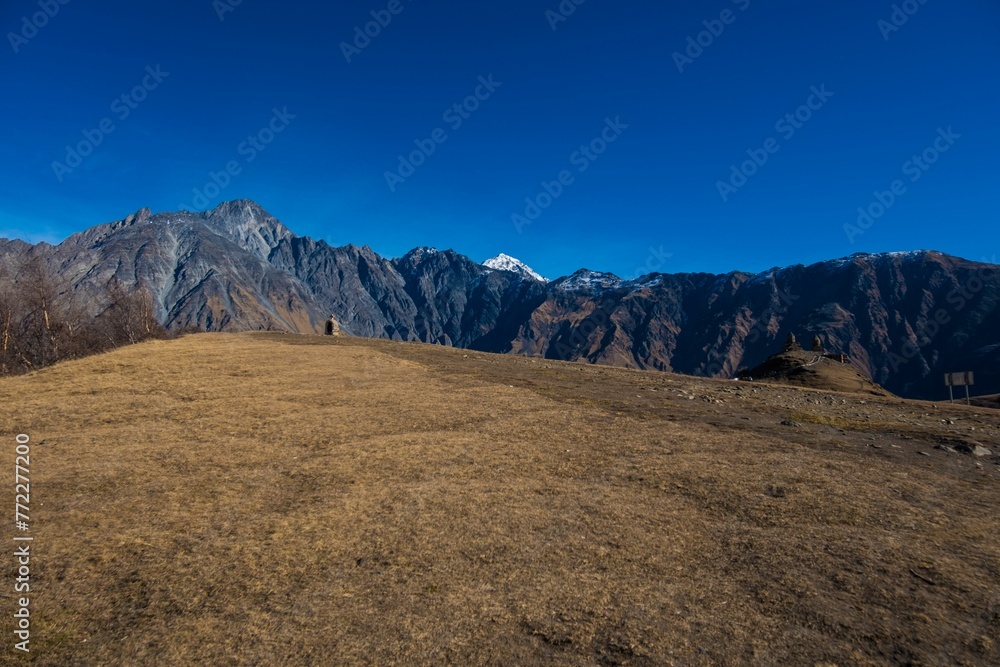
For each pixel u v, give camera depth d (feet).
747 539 31.19
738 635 22.62
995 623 22.95
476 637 22.88
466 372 100.12
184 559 30.55
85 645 23.50
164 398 71.61
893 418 73.00
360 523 34.42
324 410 66.13
